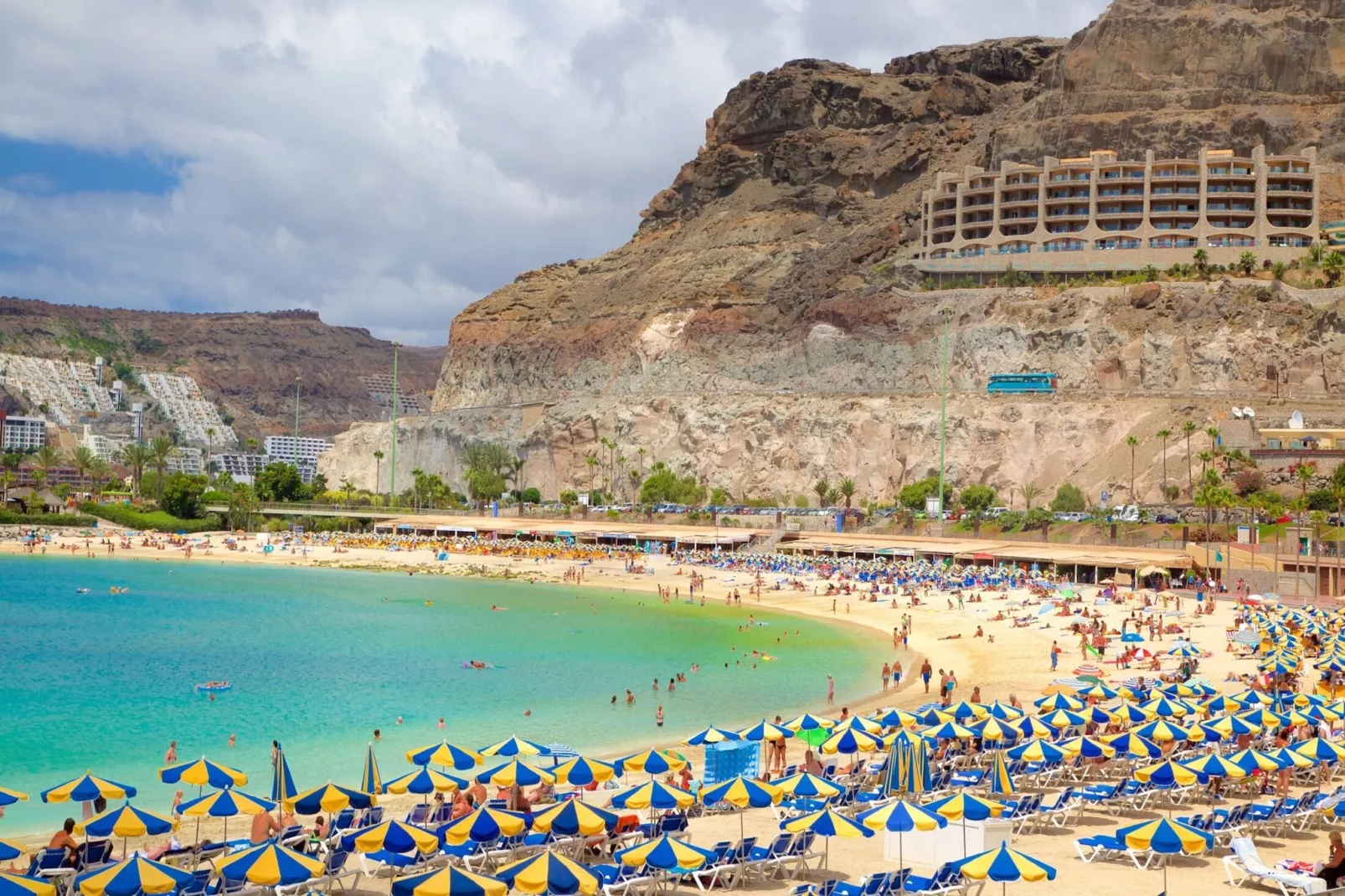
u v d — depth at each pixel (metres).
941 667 88.25
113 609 124.06
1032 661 90.00
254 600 133.62
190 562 182.25
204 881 33.28
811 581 147.12
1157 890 35.66
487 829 35.84
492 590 148.50
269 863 32.19
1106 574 146.00
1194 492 175.00
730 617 122.75
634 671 87.19
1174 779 43.44
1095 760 51.31
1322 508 157.75
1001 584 136.88
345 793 39.38
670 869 35.38
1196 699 61.88
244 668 86.06
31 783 53.09
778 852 37.00
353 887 35.94
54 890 30.91
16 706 70.75
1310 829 42.16
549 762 56.75
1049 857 39.12
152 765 56.44
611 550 188.50
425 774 41.84
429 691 77.31
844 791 43.62
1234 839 36.94
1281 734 53.81
